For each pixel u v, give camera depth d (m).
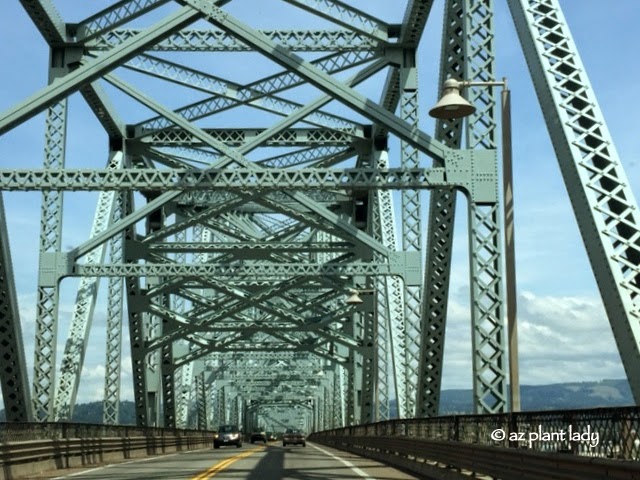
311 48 31.31
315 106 28.39
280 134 38.72
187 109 35.72
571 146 13.73
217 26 22.67
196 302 49.66
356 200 44.84
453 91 16.30
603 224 13.04
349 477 19.88
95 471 22.92
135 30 31.77
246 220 51.59
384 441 30.23
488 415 16.16
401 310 36.41
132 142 39.47
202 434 63.72
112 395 39.28
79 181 22.41
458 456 17.77
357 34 31.17
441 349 26.33
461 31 22.42
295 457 33.34
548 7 15.26
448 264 25.27
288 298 51.16
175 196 35.03
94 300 37.44
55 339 33.00
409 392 33.16
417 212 35.00
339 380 76.69
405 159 32.03
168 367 52.47
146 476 20.28
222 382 86.06
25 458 21.23
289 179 22.44
